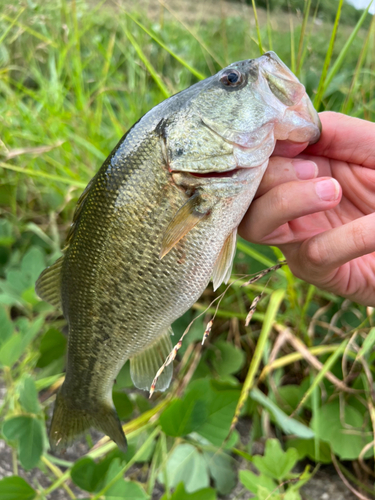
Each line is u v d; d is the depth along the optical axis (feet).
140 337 0.80
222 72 0.73
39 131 1.57
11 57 1.96
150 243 0.74
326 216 0.86
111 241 0.75
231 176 0.72
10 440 0.97
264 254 1.24
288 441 1.10
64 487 1.02
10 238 1.48
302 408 1.13
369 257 0.85
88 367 0.85
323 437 1.04
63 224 1.61
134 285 0.76
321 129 0.73
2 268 1.52
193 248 0.75
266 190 0.76
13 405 1.11
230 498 1.02
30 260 1.33
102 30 2.29
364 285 0.84
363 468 1.04
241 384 1.18
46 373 1.21
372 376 1.12
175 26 2.51
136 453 1.03
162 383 0.85
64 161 1.59
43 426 1.00
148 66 1.16
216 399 0.99
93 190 0.77
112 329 0.80
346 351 1.05
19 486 0.93
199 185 0.73
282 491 0.97
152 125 0.73
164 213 0.73
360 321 1.19
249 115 0.71
